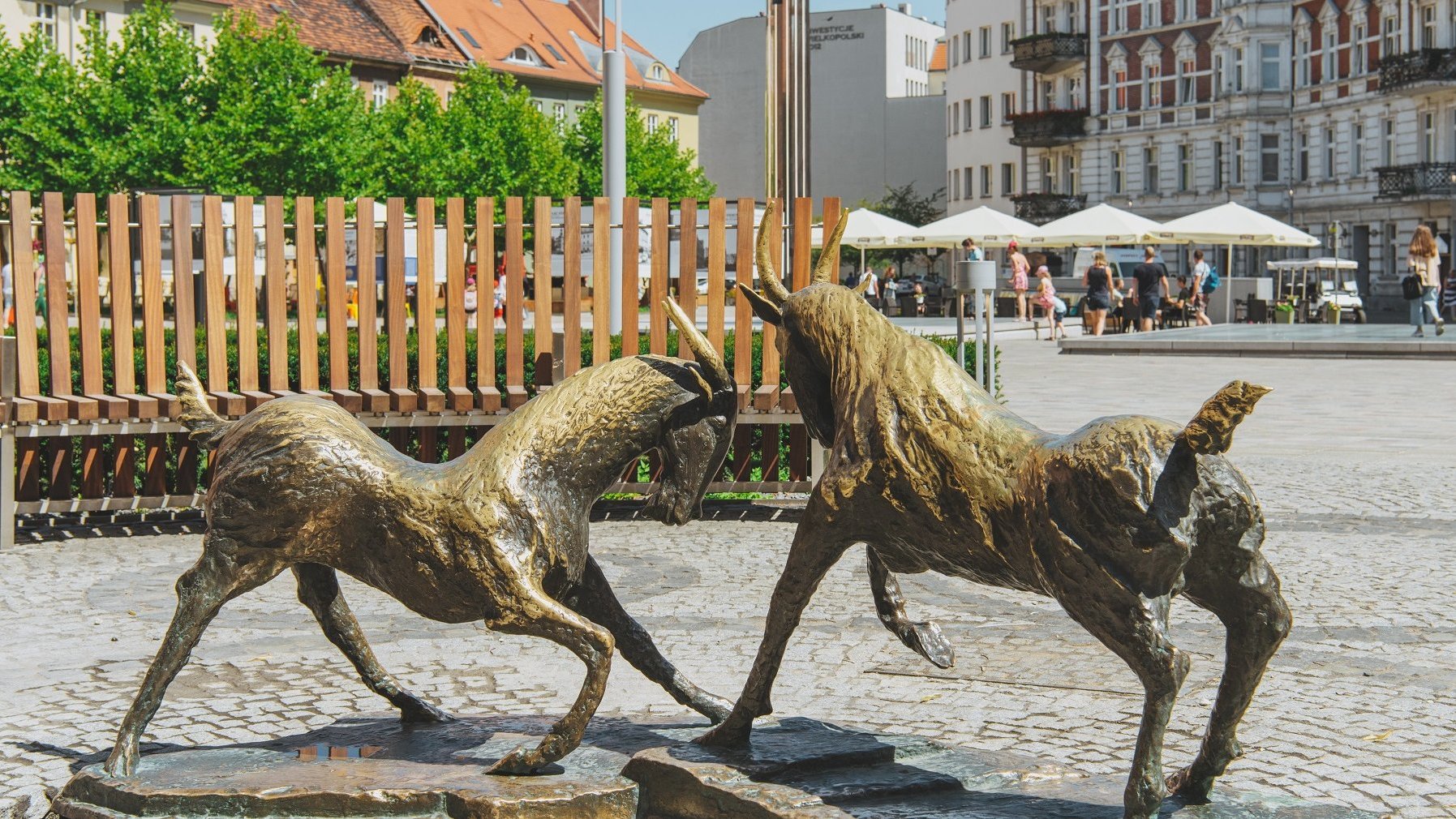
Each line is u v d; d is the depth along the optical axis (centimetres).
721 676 625
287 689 612
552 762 403
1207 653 656
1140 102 6962
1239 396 318
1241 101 6406
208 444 434
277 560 419
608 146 1717
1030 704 579
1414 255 2981
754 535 995
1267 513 1062
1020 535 353
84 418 960
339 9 7019
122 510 1024
